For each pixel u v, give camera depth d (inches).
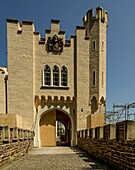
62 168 373.4
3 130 386.6
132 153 303.6
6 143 407.2
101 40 1066.7
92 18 1072.2
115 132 381.7
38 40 1002.7
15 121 826.2
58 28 1026.1
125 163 331.6
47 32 1012.5
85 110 1002.1
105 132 450.9
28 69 970.7
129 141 315.9
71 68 1023.6
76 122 995.3
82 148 795.4
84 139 741.3
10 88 952.3
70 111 1015.0
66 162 446.6
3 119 823.7
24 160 481.4
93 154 576.7
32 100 952.9
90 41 1055.0
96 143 537.3
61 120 1304.1
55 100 1002.7
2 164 377.4
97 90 1021.2
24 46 982.4
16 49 976.3
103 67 1068.5
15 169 364.2
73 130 1002.7
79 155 588.4
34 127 956.6
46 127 1029.2
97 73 1032.2
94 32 1059.9
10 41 976.9
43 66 993.5
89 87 1022.4
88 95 1017.5
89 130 638.5
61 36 1024.9
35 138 956.0
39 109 987.9
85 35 1095.6
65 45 1026.7
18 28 991.6
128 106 848.9
